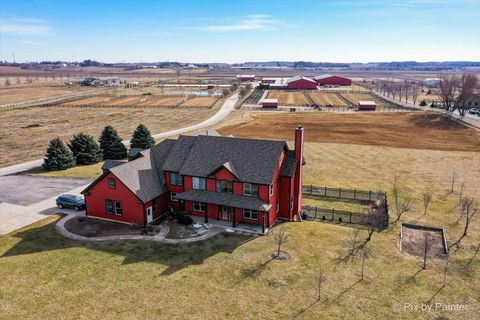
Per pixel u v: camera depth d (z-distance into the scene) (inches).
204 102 5502.0
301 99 5940.0
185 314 922.1
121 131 3449.8
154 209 1483.8
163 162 1614.2
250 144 1477.6
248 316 917.8
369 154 2650.1
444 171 2239.2
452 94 4510.3
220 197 1427.2
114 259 1173.1
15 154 2613.2
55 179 1987.0
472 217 1530.5
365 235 1368.1
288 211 1525.6
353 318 916.6
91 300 970.1
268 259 1179.9
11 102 5369.1
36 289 1012.5
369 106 4781.0
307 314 927.0
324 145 2928.2
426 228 1437.0
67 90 7170.3
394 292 1019.3
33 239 1305.4
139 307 945.5
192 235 1344.7
